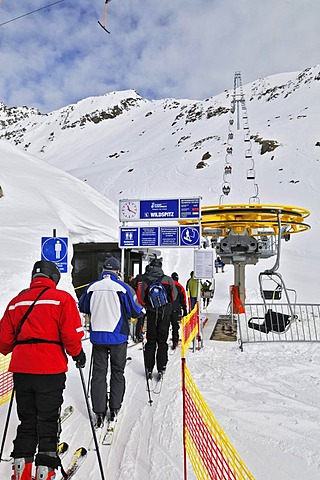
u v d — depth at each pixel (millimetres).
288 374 5688
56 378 2676
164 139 147250
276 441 3484
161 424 3801
